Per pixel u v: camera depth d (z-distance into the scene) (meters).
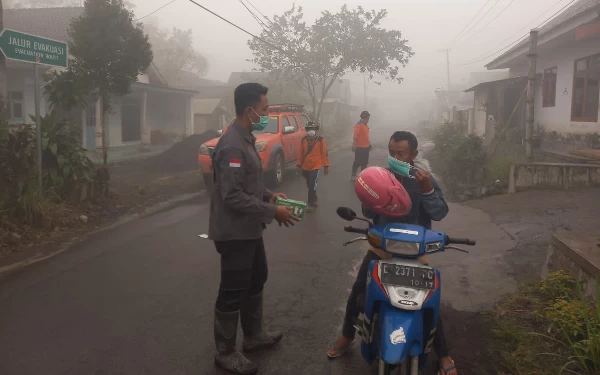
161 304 4.59
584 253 4.23
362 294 3.29
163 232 7.31
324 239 6.88
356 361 3.55
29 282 5.18
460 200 9.78
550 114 14.67
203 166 10.95
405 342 2.62
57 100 8.71
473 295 4.65
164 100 24.64
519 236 6.44
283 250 6.35
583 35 9.71
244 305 3.62
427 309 2.86
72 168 8.22
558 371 3.23
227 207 3.22
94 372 3.40
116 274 5.43
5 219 6.72
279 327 4.11
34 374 3.37
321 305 4.56
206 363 3.52
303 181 12.28
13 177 7.16
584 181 9.02
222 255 3.30
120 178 13.06
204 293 4.86
